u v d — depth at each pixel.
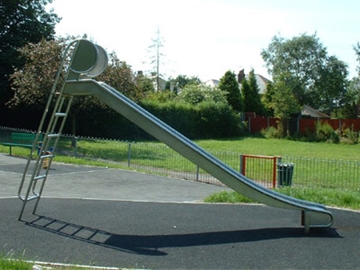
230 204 8.99
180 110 34.28
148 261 5.35
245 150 26.27
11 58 27.38
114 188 11.24
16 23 29.77
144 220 7.48
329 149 29.22
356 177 14.24
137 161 16.59
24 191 10.09
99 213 7.94
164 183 12.40
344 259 5.57
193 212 8.20
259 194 6.72
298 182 13.27
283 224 7.37
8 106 26.67
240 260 5.46
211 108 36.72
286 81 57.59
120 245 5.99
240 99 49.19
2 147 17.83
